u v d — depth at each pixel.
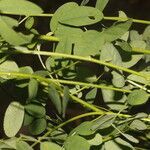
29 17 0.39
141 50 0.43
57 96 0.38
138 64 0.47
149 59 0.45
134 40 0.45
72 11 0.39
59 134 0.44
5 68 0.41
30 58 0.56
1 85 0.43
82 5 0.41
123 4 1.06
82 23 0.39
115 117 0.41
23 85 0.41
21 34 0.36
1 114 0.56
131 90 0.45
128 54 0.43
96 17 0.39
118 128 0.42
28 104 0.42
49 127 0.45
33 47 0.41
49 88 0.39
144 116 0.42
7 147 0.40
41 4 0.68
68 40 0.40
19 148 0.39
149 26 0.48
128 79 0.44
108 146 0.42
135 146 0.50
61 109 0.40
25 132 0.58
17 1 0.36
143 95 0.42
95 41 0.40
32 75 0.38
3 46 0.40
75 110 0.56
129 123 0.42
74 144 0.39
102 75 0.47
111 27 0.39
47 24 0.64
